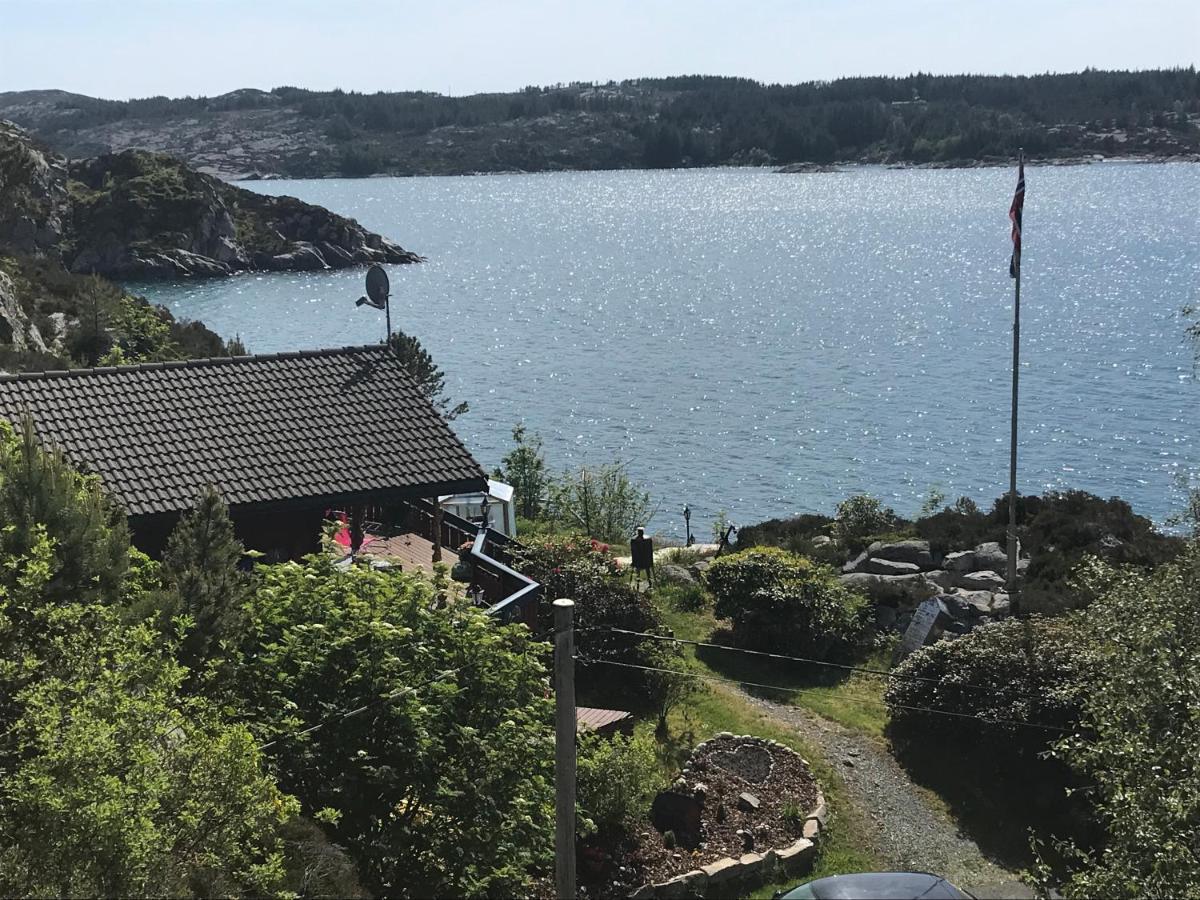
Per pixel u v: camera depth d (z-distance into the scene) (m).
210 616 14.34
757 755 20.55
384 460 24.19
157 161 187.75
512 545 26.56
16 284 67.38
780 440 75.25
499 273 177.12
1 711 10.88
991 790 20.53
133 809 9.67
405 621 15.39
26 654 11.41
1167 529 33.88
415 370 56.28
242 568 22.22
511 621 19.14
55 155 180.50
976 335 112.44
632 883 16.38
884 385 90.81
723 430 78.00
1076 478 65.75
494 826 14.48
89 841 9.27
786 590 26.52
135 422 23.75
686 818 17.78
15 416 22.89
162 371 25.36
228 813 10.70
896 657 25.59
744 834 17.89
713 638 27.28
